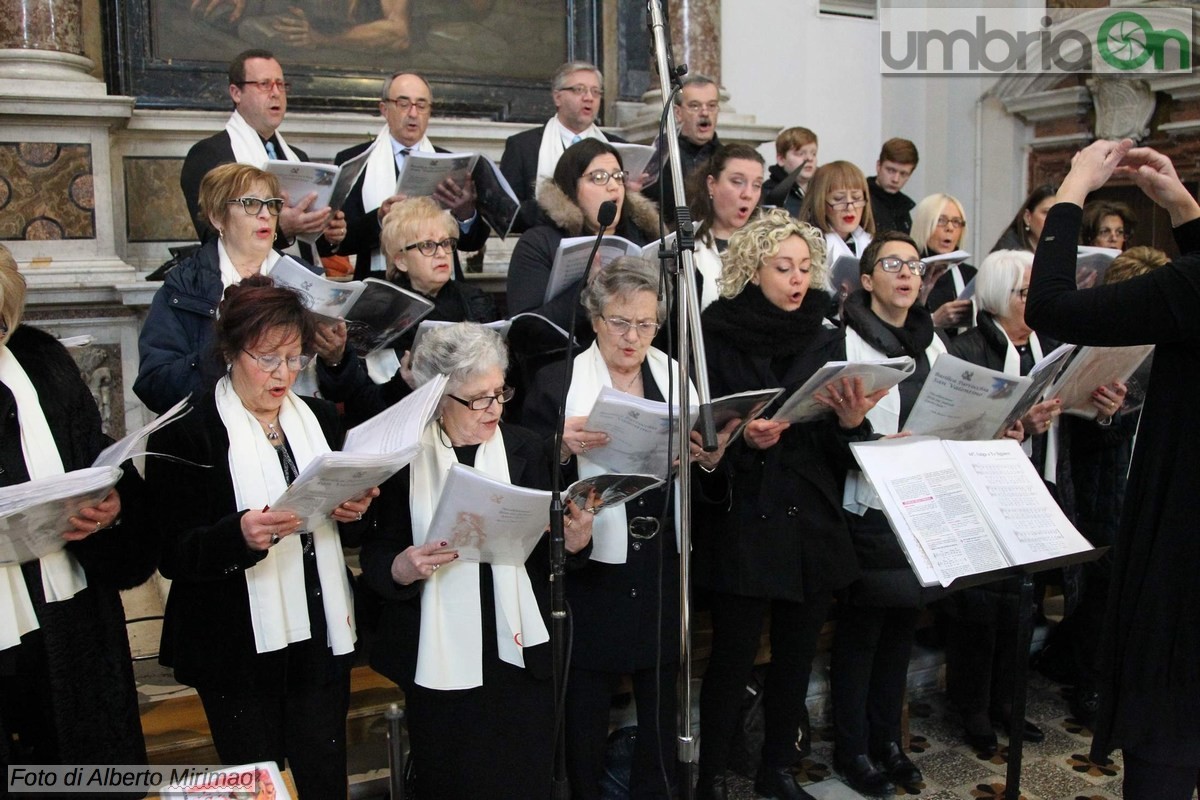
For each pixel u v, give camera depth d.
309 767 2.42
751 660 3.06
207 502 2.31
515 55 6.24
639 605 2.79
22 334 2.35
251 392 2.35
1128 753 2.20
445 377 2.37
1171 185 2.22
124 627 2.40
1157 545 2.14
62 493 1.94
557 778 2.21
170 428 2.34
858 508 3.19
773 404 3.01
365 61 5.84
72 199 4.73
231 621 2.30
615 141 4.87
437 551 2.33
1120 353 3.29
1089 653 3.87
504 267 5.79
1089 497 3.80
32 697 2.32
